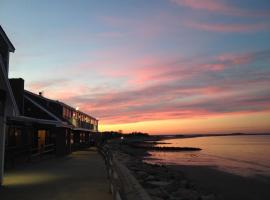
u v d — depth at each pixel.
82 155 26.09
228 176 30.53
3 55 12.02
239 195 21.14
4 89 10.98
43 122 19.50
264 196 20.92
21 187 10.88
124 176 15.29
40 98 23.95
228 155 63.66
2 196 9.45
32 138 21.42
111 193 9.82
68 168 16.38
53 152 25.64
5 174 14.06
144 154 65.75
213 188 23.39
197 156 60.75
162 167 33.81
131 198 10.99
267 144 132.62
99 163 19.06
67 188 10.70
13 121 18.06
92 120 49.41
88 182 11.92
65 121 24.05
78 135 36.91
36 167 16.83
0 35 11.74
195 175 30.70
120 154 48.84
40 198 9.16
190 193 18.88
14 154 16.61
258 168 38.25
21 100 18.77
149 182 21.28
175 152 75.12
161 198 16.41
